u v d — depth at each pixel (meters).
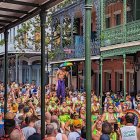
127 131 8.34
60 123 11.96
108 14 29.06
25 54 41.81
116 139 9.58
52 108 15.98
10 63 45.97
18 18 8.51
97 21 25.19
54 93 23.67
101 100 21.77
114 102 19.75
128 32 21.75
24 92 26.92
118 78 28.42
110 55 23.56
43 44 7.72
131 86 26.67
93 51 25.52
